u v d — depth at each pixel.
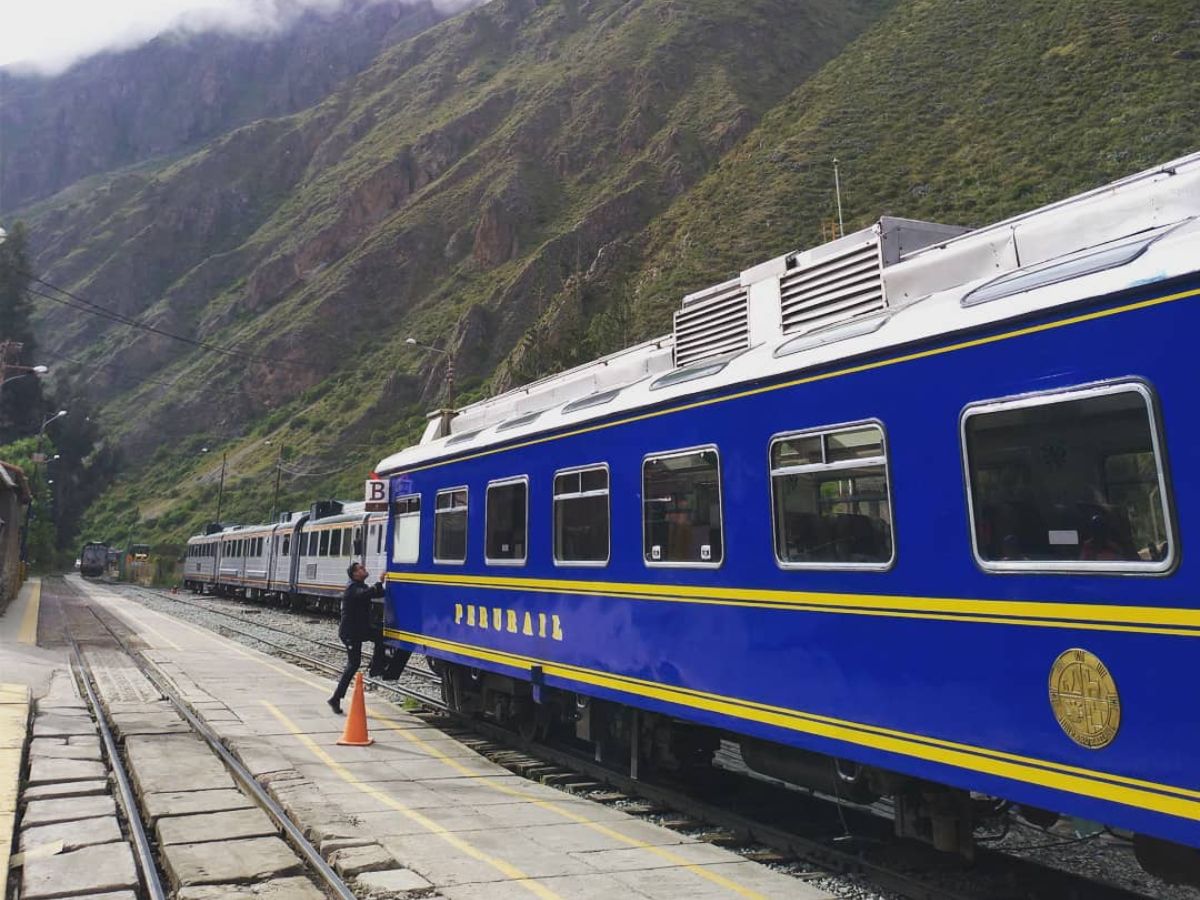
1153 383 3.88
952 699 4.61
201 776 7.92
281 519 36.00
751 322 7.37
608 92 109.88
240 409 97.25
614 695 7.39
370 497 12.99
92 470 92.50
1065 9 61.56
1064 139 46.84
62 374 111.44
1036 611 4.25
